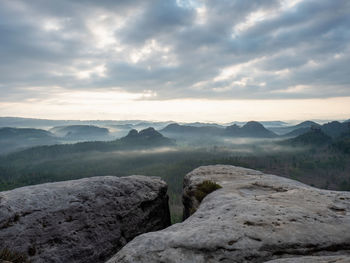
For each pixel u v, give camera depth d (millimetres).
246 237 6281
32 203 11047
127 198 14344
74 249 10461
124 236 12828
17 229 9727
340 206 8727
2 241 9125
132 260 5758
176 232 6969
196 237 6414
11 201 10766
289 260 4707
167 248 6094
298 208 8242
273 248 5867
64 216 11211
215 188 14211
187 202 16766
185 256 5766
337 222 7148
